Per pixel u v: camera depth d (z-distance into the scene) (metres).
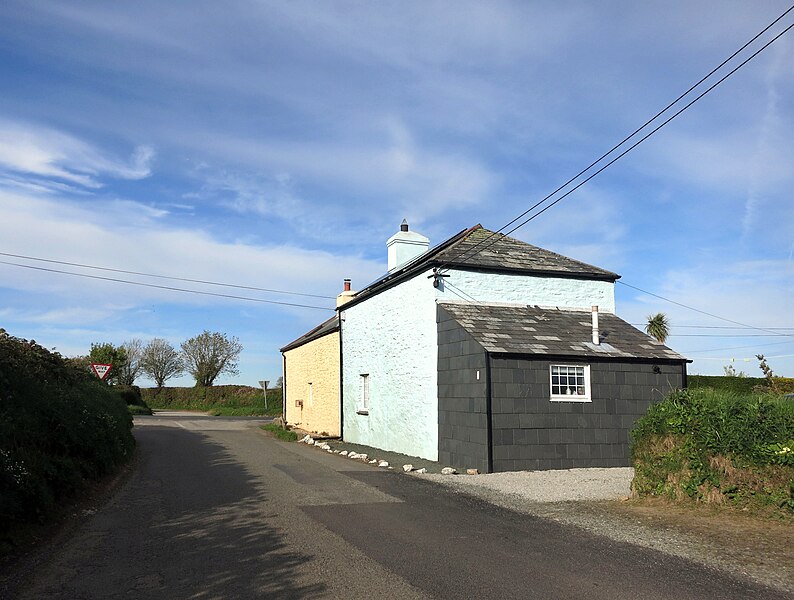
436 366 16.05
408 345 17.72
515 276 17.12
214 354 63.62
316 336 27.16
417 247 22.58
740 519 8.05
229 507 9.24
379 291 20.08
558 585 5.64
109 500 9.79
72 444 10.26
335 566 6.23
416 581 5.77
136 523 8.22
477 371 14.19
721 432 8.73
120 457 13.41
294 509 9.09
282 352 34.78
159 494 10.35
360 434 21.33
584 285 17.83
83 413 11.33
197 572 6.06
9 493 7.09
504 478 12.54
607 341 15.63
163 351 64.06
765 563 6.26
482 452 13.80
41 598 5.33
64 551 6.82
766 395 9.27
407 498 10.06
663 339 33.53
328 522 8.23
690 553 6.65
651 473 9.55
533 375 14.20
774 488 8.20
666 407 9.64
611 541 7.21
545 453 14.05
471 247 17.72
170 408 58.12
